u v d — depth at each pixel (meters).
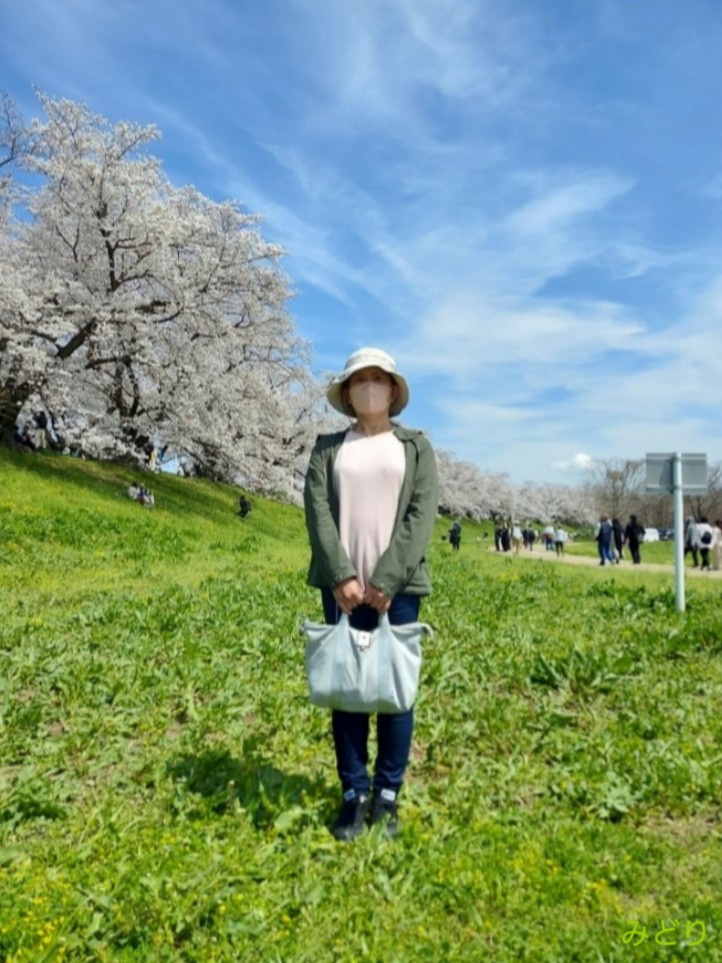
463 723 4.27
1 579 11.47
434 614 8.02
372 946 2.24
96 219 23.25
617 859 2.73
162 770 3.55
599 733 4.12
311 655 2.82
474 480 84.25
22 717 4.31
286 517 36.47
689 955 2.18
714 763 3.61
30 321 21.41
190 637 6.63
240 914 2.34
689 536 20.33
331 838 2.85
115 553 15.88
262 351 31.92
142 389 27.45
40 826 3.05
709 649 6.05
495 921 2.37
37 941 2.21
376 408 2.99
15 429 26.58
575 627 7.33
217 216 26.06
